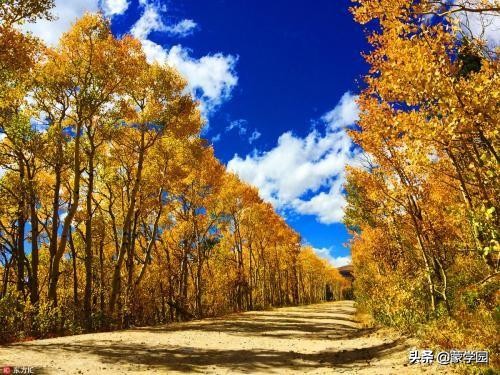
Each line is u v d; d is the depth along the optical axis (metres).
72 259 26.47
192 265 33.50
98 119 19.84
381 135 7.97
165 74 21.25
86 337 13.38
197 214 29.22
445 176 9.81
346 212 20.92
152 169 23.56
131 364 8.84
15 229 21.66
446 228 11.30
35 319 14.48
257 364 9.51
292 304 58.22
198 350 11.28
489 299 8.80
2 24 11.01
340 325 20.27
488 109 5.61
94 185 24.34
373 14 6.94
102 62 18.03
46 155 18.59
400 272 15.44
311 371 8.69
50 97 18.78
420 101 6.57
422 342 9.31
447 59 6.35
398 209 12.30
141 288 24.33
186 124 21.86
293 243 53.97
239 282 35.44
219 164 28.64
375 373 7.61
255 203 36.38
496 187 6.16
